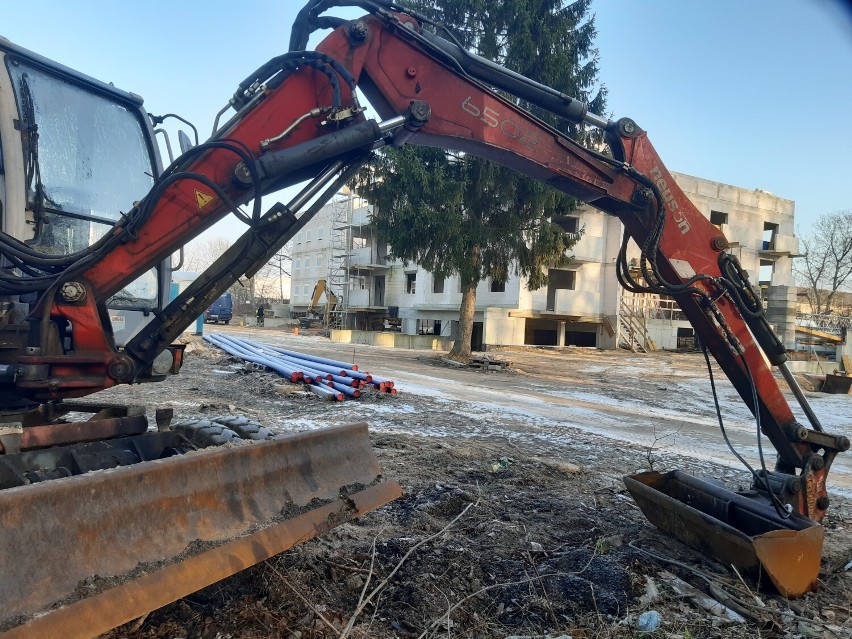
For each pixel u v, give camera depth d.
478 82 3.75
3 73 3.18
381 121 3.55
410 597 3.17
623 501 5.10
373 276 35.47
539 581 3.41
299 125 3.36
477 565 3.60
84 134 3.73
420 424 8.06
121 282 3.15
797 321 32.25
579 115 4.01
